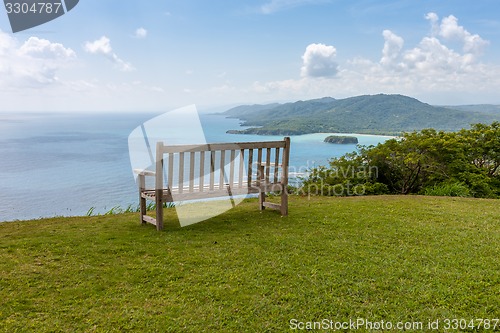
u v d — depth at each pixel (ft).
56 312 8.12
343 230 14.80
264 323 7.70
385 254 11.80
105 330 7.40
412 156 31.78
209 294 8.99
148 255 11.84
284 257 11.57
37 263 11.03
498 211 18.53
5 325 7.52
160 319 7.82
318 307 8.38
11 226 16.02
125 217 18.21
